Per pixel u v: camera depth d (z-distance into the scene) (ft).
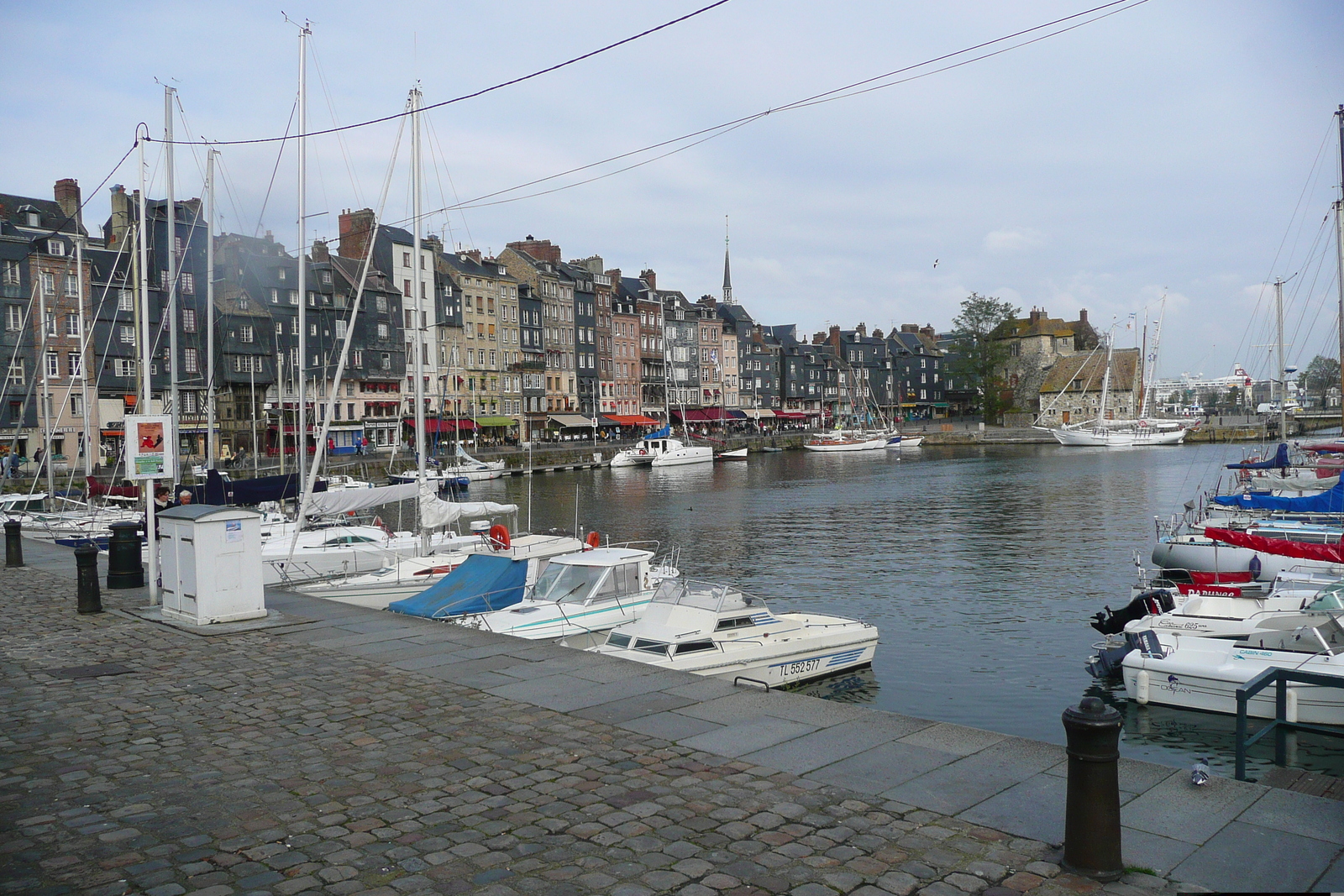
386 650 38.96
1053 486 212.02
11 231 221.46
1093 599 90.89
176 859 19.65
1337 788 25.70
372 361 285.23
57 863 19.49
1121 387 433.89
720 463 346.95
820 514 171.12
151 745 27.22
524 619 57.62
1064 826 20.44
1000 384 446.60
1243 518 100.89
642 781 23.57
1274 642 54.24
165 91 97.55
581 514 179.11
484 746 26.55
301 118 88.22
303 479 94.53
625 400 416.05
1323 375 489.67
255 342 251.60
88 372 214.07
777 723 28.02
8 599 54.24
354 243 297.53
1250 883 17.80
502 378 345.51
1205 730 52.90
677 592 59.11
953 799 22.03
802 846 19.75
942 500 188.96
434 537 92.99
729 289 524.52
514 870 18.94
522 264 365.40
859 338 554.87
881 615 86.07
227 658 38.06
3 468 170.71
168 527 46.80
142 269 75.41
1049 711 57.98
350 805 22.45
